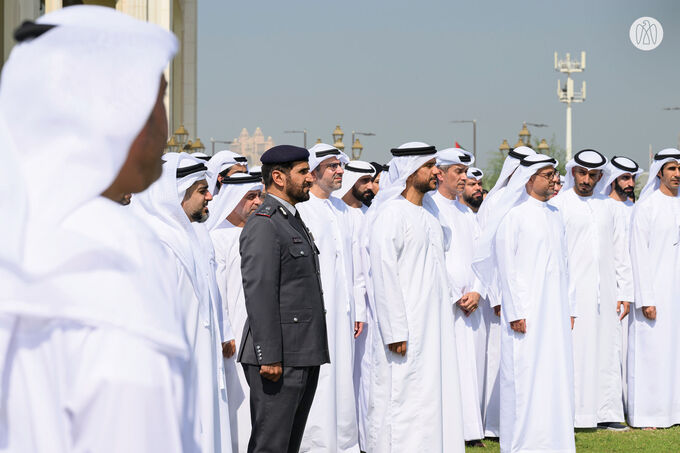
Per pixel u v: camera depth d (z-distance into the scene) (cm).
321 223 675
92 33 139
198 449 142
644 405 841
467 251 750
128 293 129
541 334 652
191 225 480
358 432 701
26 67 139
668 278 846
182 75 4378
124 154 141
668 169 845
